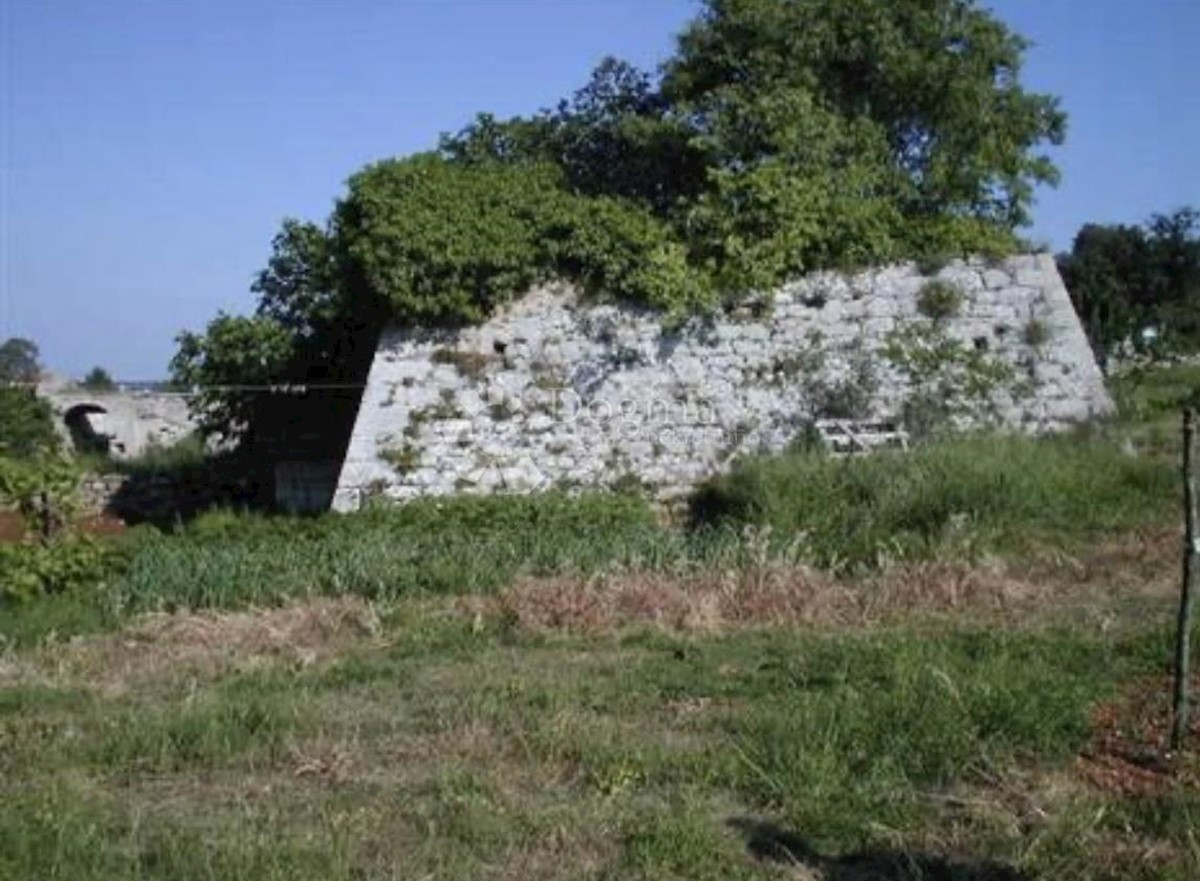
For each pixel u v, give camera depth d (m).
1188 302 39.16
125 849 6.60
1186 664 7.99
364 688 10.09
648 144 26.31
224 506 25.02
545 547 15.28
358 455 20.72
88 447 34.91
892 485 17.61
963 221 22.59
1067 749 7.75
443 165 21.61
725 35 26.14
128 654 11.59
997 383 21.53
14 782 7.80
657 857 6.33
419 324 21.12
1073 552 15.30
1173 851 6.19
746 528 16.23
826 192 21.95
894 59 26.17
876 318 21.58
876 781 7.26
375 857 6.46
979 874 6.14
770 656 10.88
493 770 7.81
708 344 21.25
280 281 25.78
